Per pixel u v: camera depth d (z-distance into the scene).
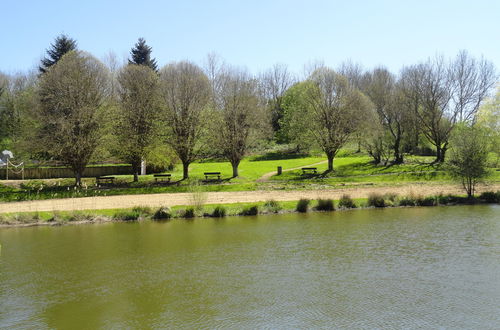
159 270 23.50
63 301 19.53
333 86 60.47
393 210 39.94
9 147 66.81
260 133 58.22
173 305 18.83
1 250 27.81
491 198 44.03
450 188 49.75
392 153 77.19
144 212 38.09
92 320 17.56
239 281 21.55
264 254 26.02
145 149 52.94
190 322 17.14
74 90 49.41
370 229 32.00
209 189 50.81
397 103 69.00
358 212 39.16
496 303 18.47
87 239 30.44
